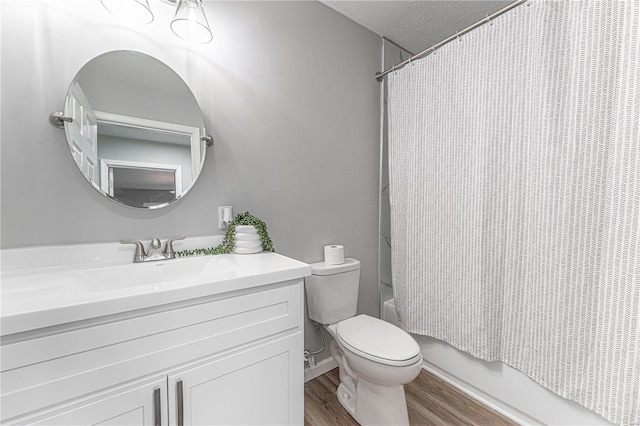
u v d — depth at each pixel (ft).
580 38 3.65
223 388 2.92
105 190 3.52
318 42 5.69
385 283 7.22
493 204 4.67
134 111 3.72
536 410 4.33
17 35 3.03
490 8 5.76
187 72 4.12
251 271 3.21
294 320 3.50
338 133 6.13
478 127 4.79
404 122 6.08
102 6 3.49
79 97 3.36
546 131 4.02
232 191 4.62
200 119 4.22
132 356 2.40
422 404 5.03
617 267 3.45
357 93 6.47
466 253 5.03
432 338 5.96
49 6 3.18
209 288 2.73
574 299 3.82
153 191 3.85
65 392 2.12
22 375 1.98
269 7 4.97
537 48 4.06
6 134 2.98
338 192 6.18
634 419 3.35
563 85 3.83
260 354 3.18
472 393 5.24
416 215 5.91
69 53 3.30
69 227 3.33
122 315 2.35
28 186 3.09
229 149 4.56
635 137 3.28
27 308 2.02
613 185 3.46
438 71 5.38
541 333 4.17
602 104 3.51
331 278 5.31
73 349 2.16
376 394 4.30
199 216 4.28
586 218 3.69
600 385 3.61
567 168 3.83
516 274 4.46
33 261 3.09
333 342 5.43
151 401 2.50
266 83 4.96
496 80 4.53
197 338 2.74
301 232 5.57
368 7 5.85
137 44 3.73
